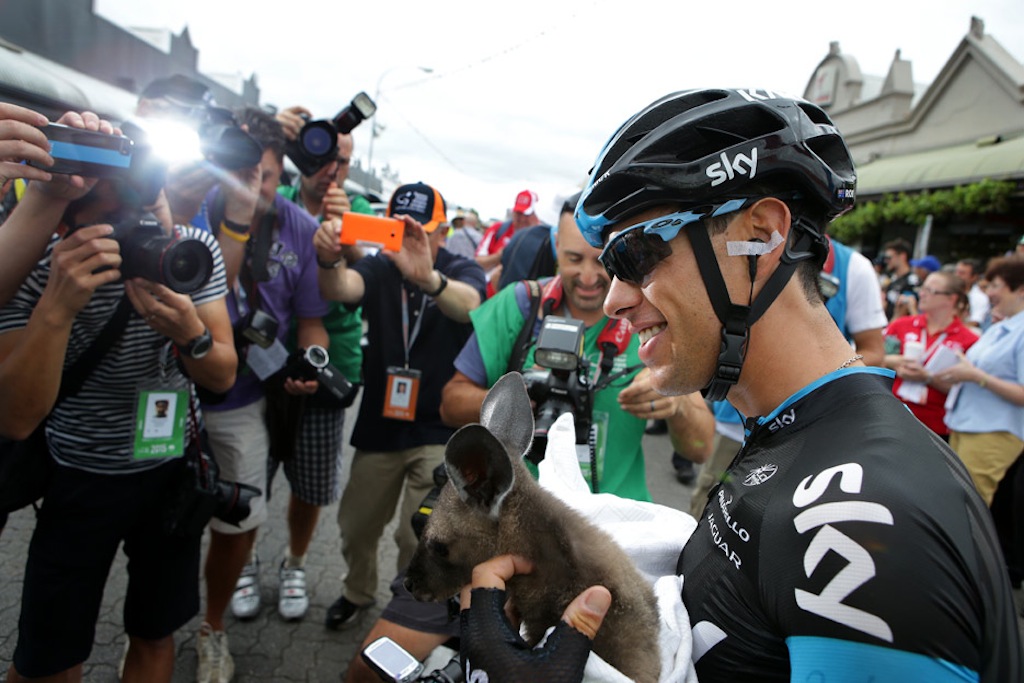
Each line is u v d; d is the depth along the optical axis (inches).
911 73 692.7
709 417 93.8
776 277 39.3
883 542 29.8
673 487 222.5
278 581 148.3
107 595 133.3
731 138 39.3
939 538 29.9
